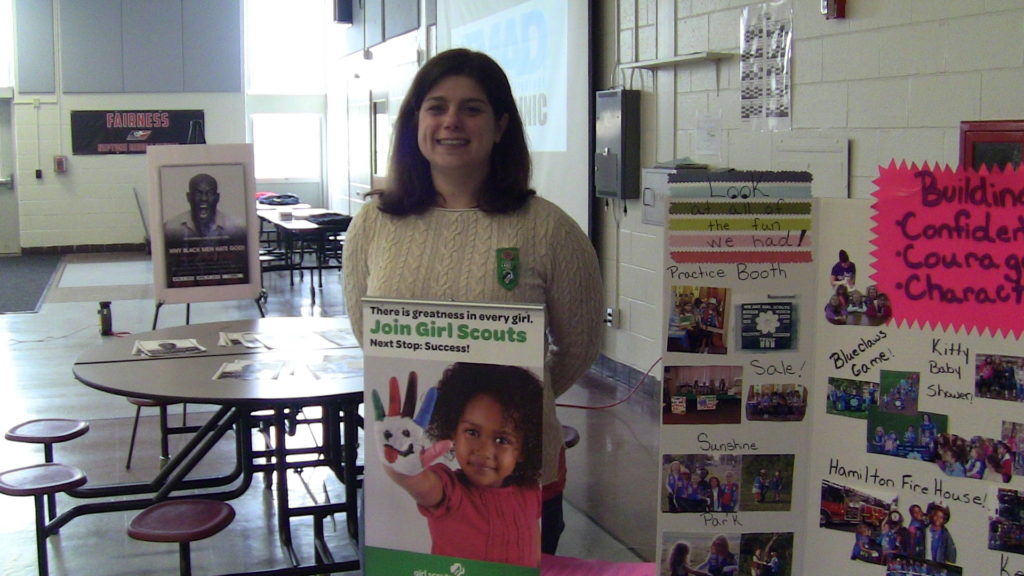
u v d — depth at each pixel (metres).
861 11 3.71
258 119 13.66
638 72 5.46
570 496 4.00
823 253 1.65
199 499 2.72
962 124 3.04
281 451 3.33
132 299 9.16
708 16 4.75
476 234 1.89
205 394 2.62
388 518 1.75
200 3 12.80
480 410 1.68
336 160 13.43
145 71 12.69
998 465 1.55
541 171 6.60
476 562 1.71
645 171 5.13
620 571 1.86
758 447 1.69
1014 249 1.51
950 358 1.57
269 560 3.44
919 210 1.58
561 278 1.92
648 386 5.47
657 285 5.30
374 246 1.98
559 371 2.02
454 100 1.86
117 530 3.71
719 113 4.70
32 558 3.45
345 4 12.28
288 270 10.09
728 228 1.66
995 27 3.13
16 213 12.66
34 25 12.20
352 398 2.65
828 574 1.70
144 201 12.85
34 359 6.66
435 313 1.68
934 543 1.61
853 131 3.80
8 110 12.48
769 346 1.67
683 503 1.70
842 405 1.66
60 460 4.50
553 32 6.30
